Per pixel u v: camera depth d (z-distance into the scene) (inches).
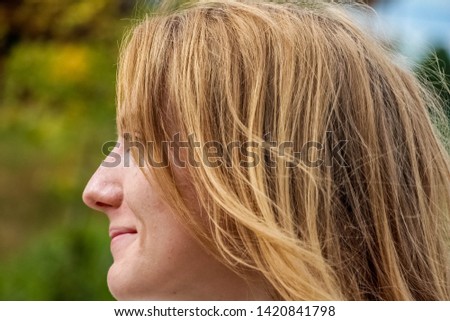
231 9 47.3
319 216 42.1
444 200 49.8
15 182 163.0
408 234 45.2
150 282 41.7
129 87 44.1
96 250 119.3
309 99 43.8
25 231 149.7
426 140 48.6
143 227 41.7
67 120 138.6
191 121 42.0
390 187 44.5
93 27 138.9
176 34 45.2
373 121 44.6
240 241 41.2
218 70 43.6
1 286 116.4
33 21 141.7
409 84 49.9
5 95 146.9
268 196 41.6
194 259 41.4
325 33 46.6
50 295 115.6
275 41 44.9
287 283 39.6
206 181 40.8
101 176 44.3
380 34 53.8
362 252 43.1
